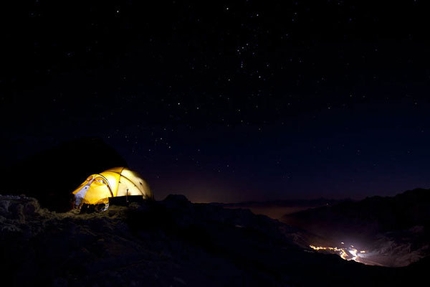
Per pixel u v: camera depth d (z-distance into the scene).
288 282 6.68
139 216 7.76
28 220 5.76
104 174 10.21
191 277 5.23
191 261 5.94
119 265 4.80
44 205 9.55
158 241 6.22
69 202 9.59
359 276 7.60
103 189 9.95
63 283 4.13
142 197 9.38
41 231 5.16
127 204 8.87
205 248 7.18
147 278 4.70
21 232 4.97
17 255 4.55
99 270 4.54
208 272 5.71
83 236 5.23
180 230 7.97
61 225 5.49
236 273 6.09
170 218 8.65
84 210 8.83
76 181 10.66
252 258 7.86
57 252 4.73
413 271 7.73
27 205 6.20
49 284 4.12
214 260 6.33
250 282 5.96
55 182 10.72
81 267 4.48
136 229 6.66
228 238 9.06
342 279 7.42
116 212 7.99
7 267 4.39
